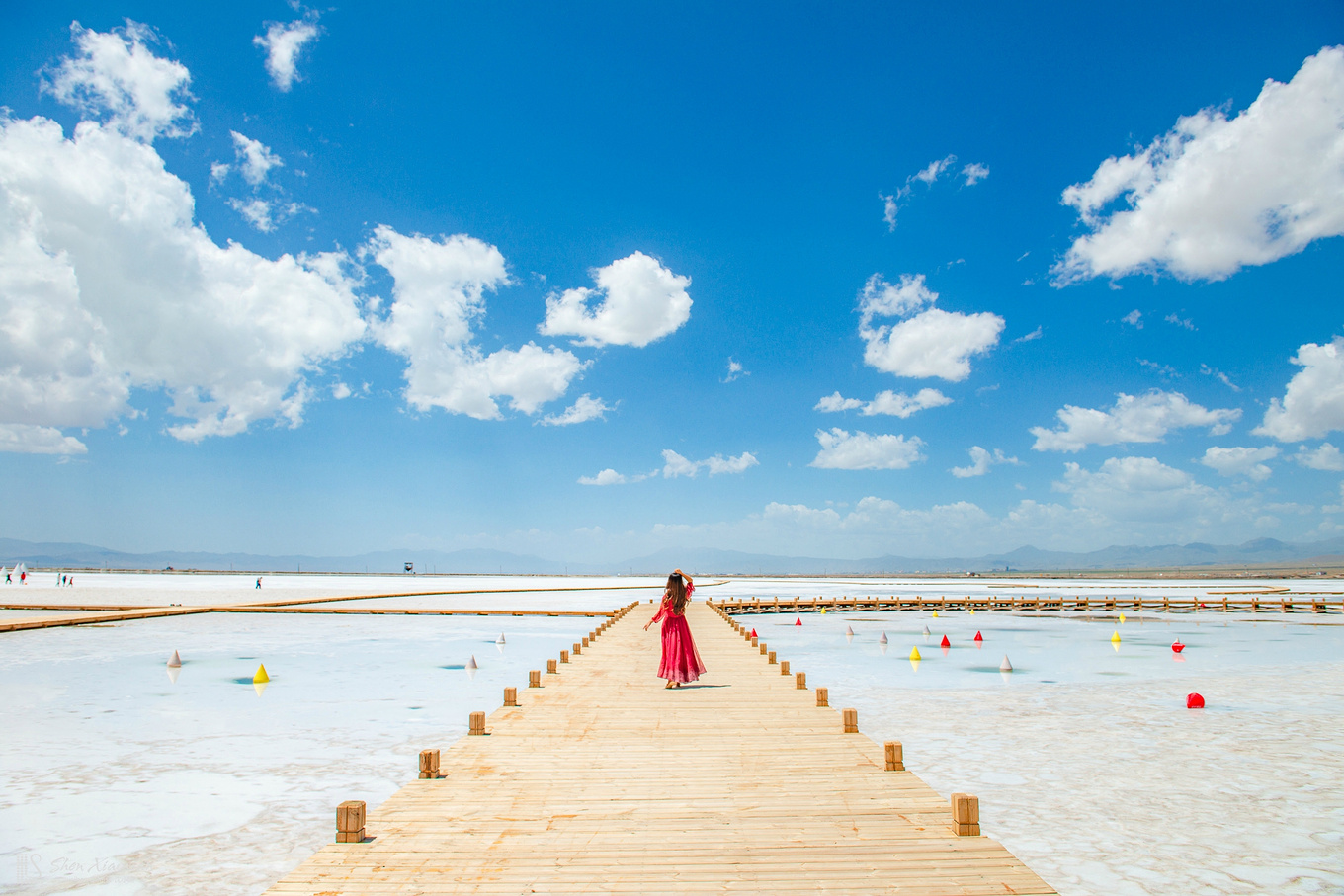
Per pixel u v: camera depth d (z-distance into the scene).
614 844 5.51
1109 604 52.12
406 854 5.31
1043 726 12.48
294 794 8.69
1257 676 18.31
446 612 40.97
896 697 15.26
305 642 26.16
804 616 43.12
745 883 4.80
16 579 101.69
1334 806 8.38
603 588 97.75
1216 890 6.25
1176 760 10.36
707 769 7.58
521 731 9.31
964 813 5.68
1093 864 6.79
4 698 14.76
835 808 6.32
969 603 50.19
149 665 19.73
